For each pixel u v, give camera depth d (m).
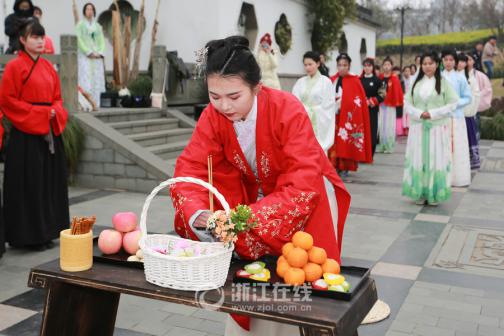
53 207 4.85
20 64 4.55
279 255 2.10
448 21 31.59
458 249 4.99
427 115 6.50
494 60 22.73
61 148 4.91
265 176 2.22
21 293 3.84
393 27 33.38
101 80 9.84
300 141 2.07
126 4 11.92
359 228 5.70
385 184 8.28
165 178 7.25
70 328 2.20
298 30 14.73
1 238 4.49
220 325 3.39
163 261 1.83
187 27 11.40
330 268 1.93
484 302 3.76
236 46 1.92
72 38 7.61
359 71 20.66
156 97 9.94
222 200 1.94
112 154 7.54
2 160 7.37
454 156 7.98
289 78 14.14
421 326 3.37
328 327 1.62
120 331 3.28
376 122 10.20
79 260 2.02
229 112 1.97
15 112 4.55
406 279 4.20
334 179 2.33
